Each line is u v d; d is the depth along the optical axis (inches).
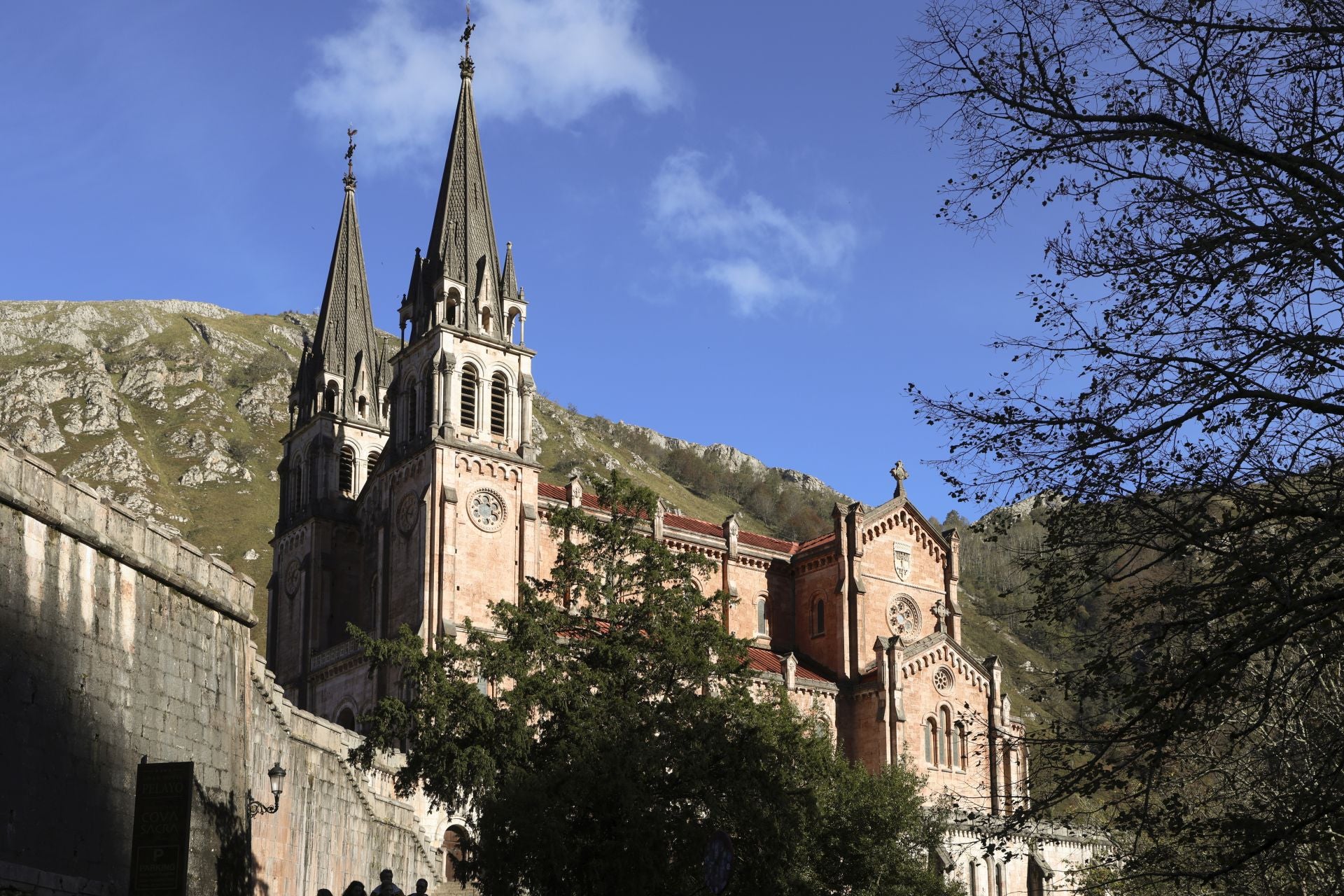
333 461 3892.7
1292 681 1272.1
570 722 1966.0
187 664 1643.7
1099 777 1072.8
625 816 1814.7
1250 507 997.2
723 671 2127.2
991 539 1104.8
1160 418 1019.9
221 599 1743.4
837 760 2716.5
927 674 3914.9
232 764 1749.5
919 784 3034.0
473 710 1945.1
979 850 3767.2
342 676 3516.2
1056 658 1202.0
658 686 2080.5
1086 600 1112.2
